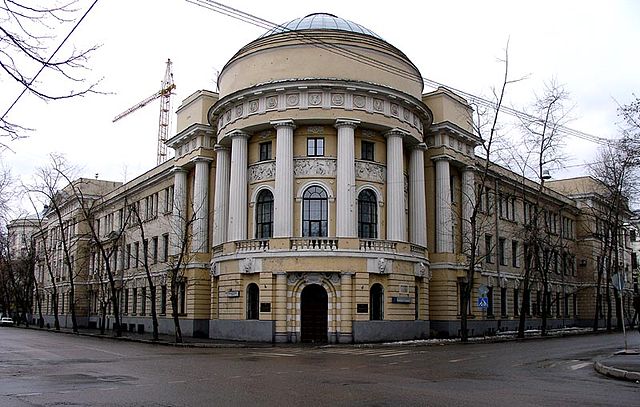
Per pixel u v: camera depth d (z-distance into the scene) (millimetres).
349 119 38094
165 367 20672
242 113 40156
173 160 52656
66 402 12719
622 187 51625
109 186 80312
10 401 12867
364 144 40062
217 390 14547
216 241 42500
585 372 19391
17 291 83562
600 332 56375
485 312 48750
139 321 57938
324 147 38969
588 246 72500
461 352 28469
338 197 37562
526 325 57469
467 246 47719
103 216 73625
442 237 44688
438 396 13500
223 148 43594
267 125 39188
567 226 71562
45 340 42219
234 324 38125
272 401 12797
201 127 45969
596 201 67188
